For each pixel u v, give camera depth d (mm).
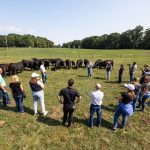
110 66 19641
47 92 14617
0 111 10555
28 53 61031
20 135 8438
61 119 9984
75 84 17609
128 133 8969
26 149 7594
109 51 72188
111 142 8297
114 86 17219
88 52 66375
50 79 19656
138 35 129125
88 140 8352
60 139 8312
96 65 27625
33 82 9609
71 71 24906
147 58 45469
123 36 133500
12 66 21562
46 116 10211
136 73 25000
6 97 11258
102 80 19734
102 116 10523
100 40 145750
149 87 11016
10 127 8992
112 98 13594
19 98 10109
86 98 13445
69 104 8672
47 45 177625
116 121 8953
